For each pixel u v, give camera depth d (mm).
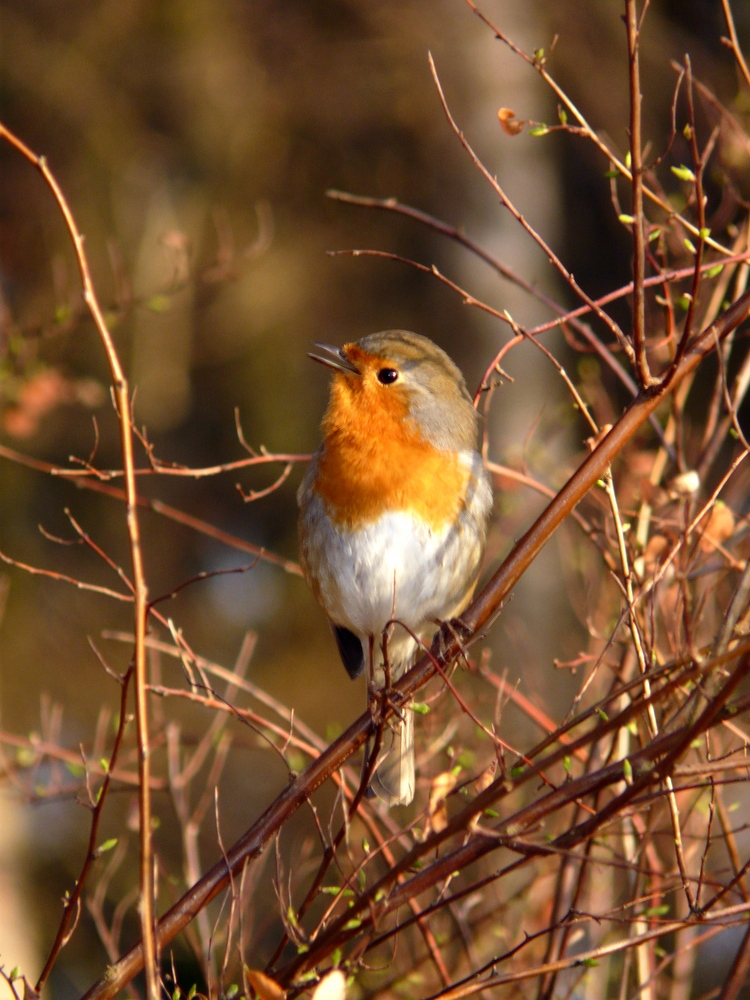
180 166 21438
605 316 5465
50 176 4492
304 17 21203
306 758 7559
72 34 21078
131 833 15938
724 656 4266
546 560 18516
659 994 7633
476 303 5793
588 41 19797
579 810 6535
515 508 9469
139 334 20734
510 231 20281
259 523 21969
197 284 13016
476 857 4949
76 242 4512
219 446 21875
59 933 5090
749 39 14273
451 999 4922
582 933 6543
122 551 20906
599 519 9555
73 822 16875
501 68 20078
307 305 21422
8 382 10359
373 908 4965
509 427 19625
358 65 20688
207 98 21109
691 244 5977
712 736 6551
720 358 5965
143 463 20969
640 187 5043
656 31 18938
